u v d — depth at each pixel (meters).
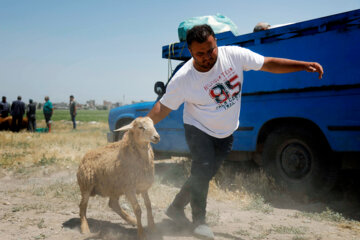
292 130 4.89
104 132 16.58
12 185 5.82
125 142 3.31
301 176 4.87
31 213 4.12
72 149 9.59
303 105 4.70
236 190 5.17
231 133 3.41
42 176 6.55
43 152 8.82
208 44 2.90
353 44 4.22
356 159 4.41
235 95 3.24
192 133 3.36
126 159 3.26
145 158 3.29
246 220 4.00
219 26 6.02
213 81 3.14
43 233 3.43
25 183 5.96
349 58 4.25
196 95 3.22
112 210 4.26
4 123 17.33
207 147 3.32
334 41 4.39
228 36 5.70
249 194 5.06
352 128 4.21
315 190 4.72
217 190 5.22
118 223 3.84
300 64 3.15
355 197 4.86
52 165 7.27
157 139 3.15
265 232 3.54
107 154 3.54
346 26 4.27
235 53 3.18
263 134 5.43
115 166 3.31
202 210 3.36
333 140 4.39
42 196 4.98
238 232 3.51
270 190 5.17
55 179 6.23
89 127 22.48
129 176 3.24
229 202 4.81
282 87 4.92
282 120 5.17
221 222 3.89
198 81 3.17
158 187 5.38
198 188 3.33
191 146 3.38
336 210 4.39
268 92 5.10
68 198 4.84
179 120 6.43
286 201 4.82
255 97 5.29
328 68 4.45
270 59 3.22
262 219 4.04
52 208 4.34
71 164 7.43
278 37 4.98
